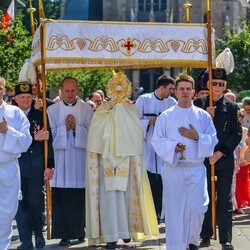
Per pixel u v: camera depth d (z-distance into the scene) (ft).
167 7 598.34
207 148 46.42
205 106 55.31
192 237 48.32
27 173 54.65
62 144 56.80
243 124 88.33
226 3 574.56
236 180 80.07
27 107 55.98
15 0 257.34
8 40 166.30
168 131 47.09
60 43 51.72
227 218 52.80
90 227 54.54
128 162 54.80
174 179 46.83
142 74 567.18
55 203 57.21
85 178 56.39
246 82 289.12
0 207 46.85
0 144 46.62
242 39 287.89
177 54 52.85
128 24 52.34
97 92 91.97
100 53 52.06
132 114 55.31
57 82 326.65
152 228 55.36
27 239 55.42
